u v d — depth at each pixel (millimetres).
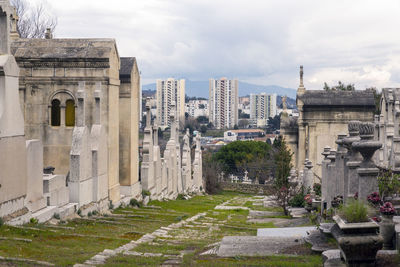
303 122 51375
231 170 90500
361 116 50750
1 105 17875
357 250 11453
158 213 29547
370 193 15250
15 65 18797
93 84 29188
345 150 20953
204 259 14703
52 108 29516
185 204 39062
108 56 28984
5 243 15484
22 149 19125
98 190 26219
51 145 29234
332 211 20266
